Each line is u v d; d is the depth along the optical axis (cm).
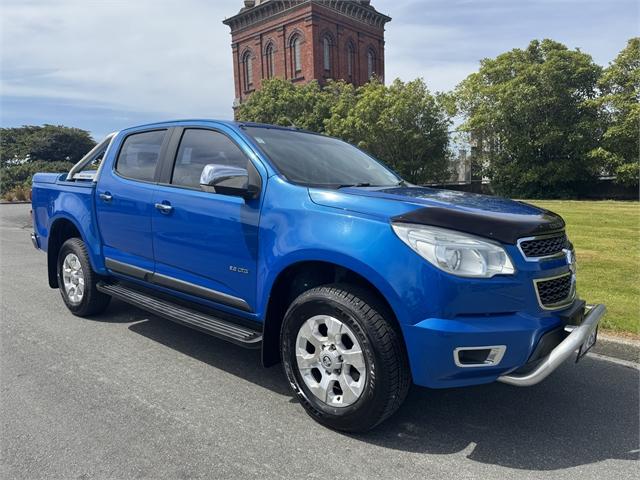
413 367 274
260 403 346
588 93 2952
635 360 422
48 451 285
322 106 3725
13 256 991
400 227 278
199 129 416
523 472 268
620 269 733
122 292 470
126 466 271
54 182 569
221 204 365
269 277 329
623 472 268
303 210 317
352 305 288
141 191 436
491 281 268
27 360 423
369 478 261
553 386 378
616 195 2964
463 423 321
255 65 5131
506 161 3262
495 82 3244
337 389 308
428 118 3284
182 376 392
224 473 265
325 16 4719
